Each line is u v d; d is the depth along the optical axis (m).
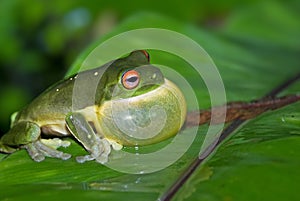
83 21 0.74
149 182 0.36
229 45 0.48
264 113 0.39
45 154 0.38
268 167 0.36
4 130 0.79
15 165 0.38
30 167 0.38
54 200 0.36
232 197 0.35
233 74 0.44
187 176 0.36
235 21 0.53
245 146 0.37
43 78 0.82
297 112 0.39
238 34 0.51
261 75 0.44
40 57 0.81
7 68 0.81
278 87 0.43
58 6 0.73
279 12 0.54
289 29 0.52
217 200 0.35
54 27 0.75
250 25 0.52
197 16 0.69
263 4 0.55
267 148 0.37
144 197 0.35
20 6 0.76
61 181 0.37
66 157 0.38
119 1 0.70
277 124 0.38
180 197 0.35
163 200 0.35
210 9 0.69
